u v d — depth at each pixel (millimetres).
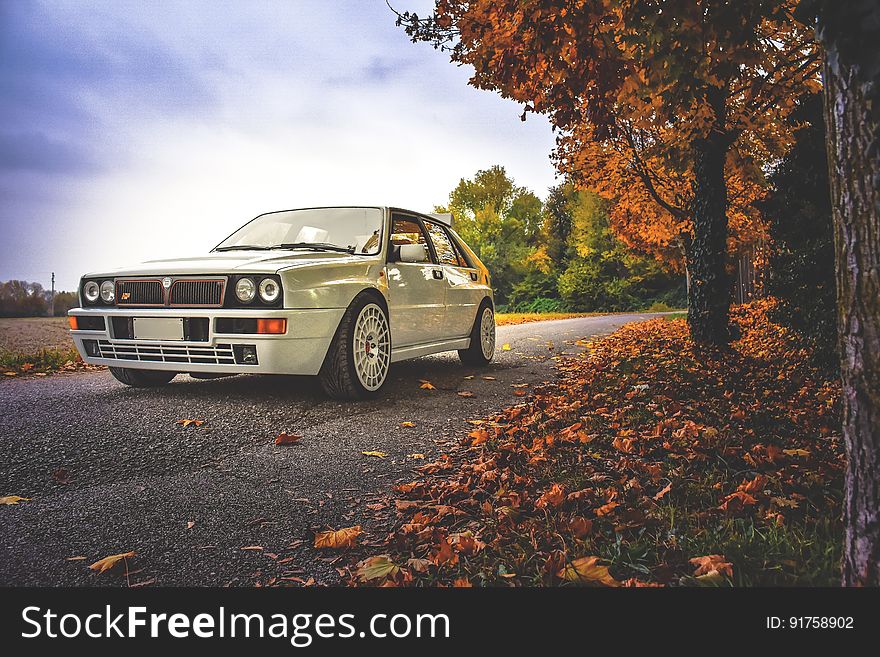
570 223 57656
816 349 5602
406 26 6246
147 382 5820
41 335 13375
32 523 2688
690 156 7316
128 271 5074
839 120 1689
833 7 1652
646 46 4301
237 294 4742
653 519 2568
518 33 4695
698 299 8609
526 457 3588
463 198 59031
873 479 1646
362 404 5160
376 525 2717
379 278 5559
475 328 7527
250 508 2895
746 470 3248
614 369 6906
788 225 5770
